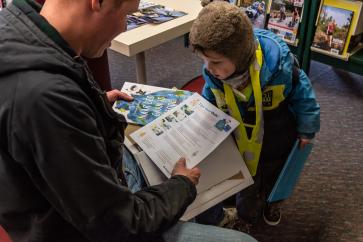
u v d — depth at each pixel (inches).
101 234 30.0
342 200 68.9
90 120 27.7
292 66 47.3
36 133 25.1
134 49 62.2
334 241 61.9
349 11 83.2
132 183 43.4
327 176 73.9
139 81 81.4
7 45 25.4
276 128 50.5
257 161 50.3
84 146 27.0
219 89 47.9
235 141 49.3
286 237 62.9
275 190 53.2
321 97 96.7
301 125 50.6
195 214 43.1
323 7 86.3
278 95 47.0
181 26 68.6
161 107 51.0
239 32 39.9
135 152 44.0
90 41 29.1
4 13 27.3
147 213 33.4
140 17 71.1
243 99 46.9
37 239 31.5
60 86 25.6
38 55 25.5
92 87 29.4
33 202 29.7
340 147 80.7
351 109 92.0
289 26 91.6
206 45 40.1
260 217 65.4
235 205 62.5
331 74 106.0
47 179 26.8
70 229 32.1
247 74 44.9
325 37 88.9
